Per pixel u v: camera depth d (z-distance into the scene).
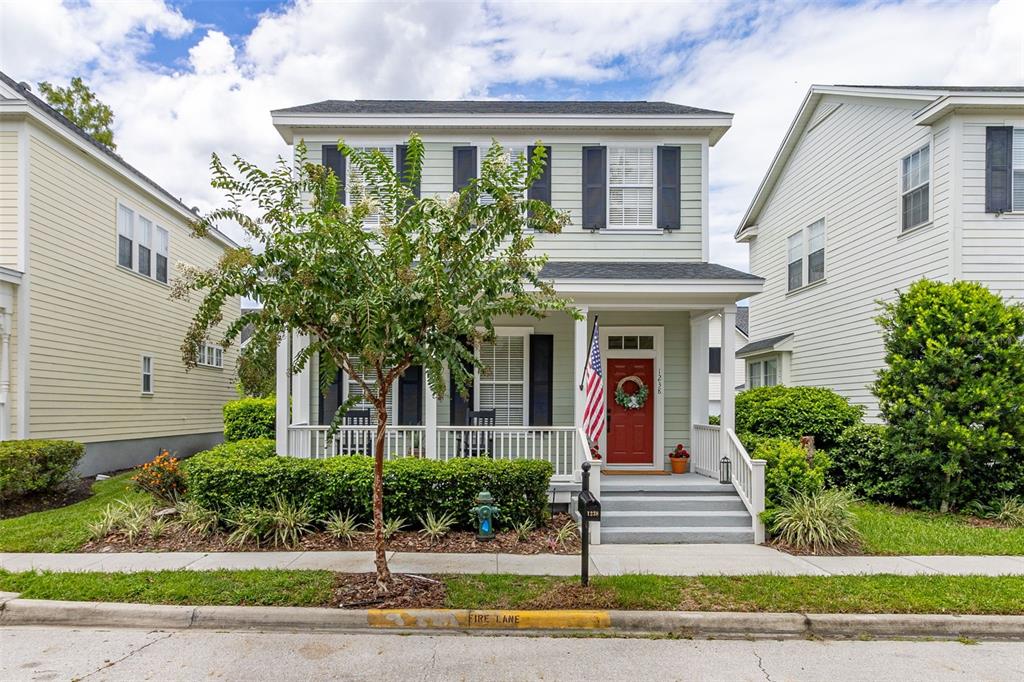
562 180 11.61
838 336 14.57
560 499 9.20
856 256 13.89
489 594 5.86
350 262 5.48
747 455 8.87
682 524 8.60
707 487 9.33
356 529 8.24
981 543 7.89
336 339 5.63
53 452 10.11
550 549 7.70
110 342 14.46
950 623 5.43
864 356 13.54
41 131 12.02
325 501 8.26
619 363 11.72
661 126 11.38
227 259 5.34
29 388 11.59
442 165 11.59
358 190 6.52
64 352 12.70
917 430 9.48
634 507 8.95
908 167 12.23
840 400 11.62
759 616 5.47
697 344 11.33
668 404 11.62
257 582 6.07
